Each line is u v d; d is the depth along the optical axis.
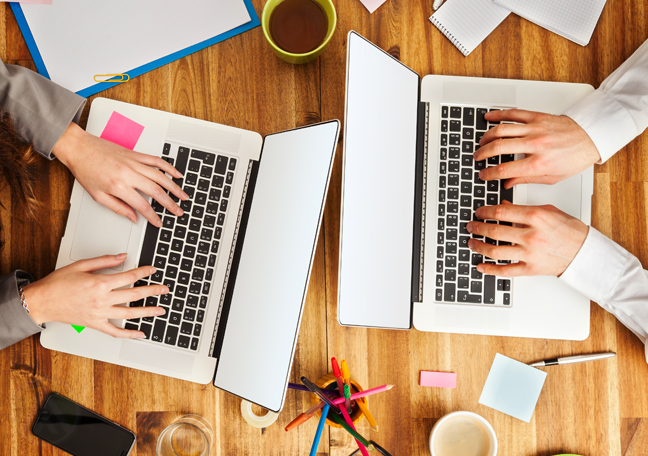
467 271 0.86
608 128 0.83
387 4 0.90
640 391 0.88
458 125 0.88
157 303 0.86
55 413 0.88
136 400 0.88
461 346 0.89
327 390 0.81
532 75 0.90
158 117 0.88
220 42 0.90
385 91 0.79
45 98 0.83
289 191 0.77
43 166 0.89
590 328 0.89
